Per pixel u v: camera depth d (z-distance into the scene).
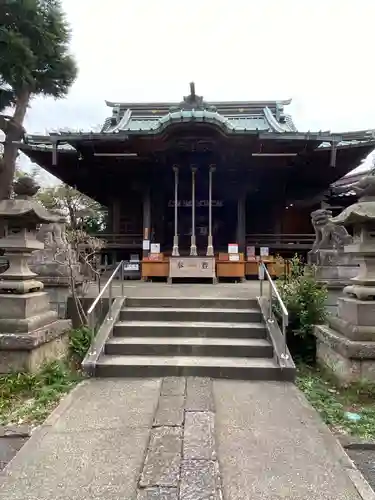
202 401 4.23
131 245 13.97
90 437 3.42
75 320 7.02
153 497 2.54
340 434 3.64
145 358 5.50
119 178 14.26
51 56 11.94
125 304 7.02
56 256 7.22
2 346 4.89
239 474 2.86
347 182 19.50
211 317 6.54
